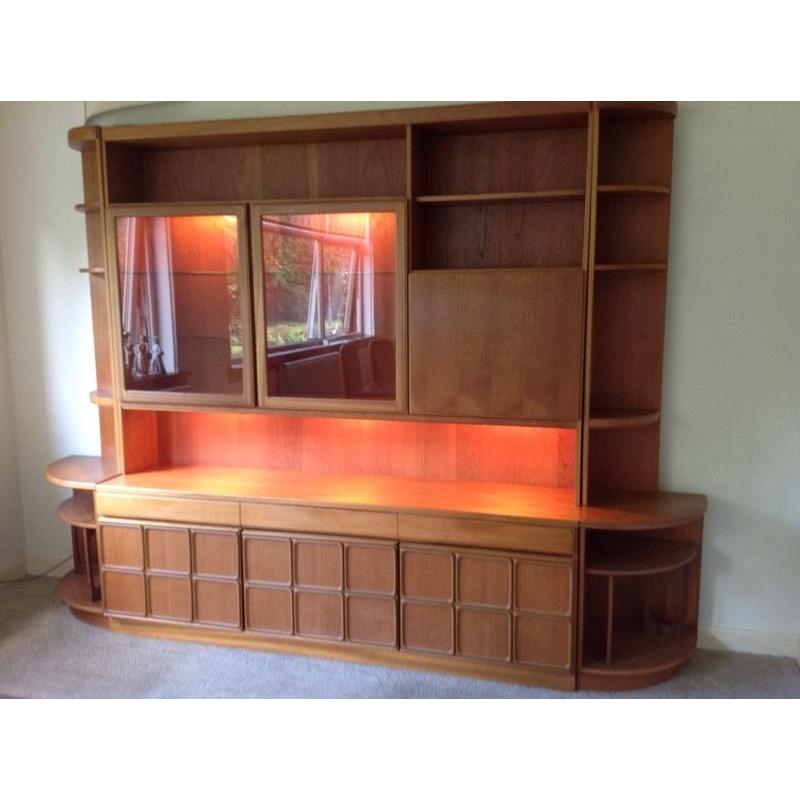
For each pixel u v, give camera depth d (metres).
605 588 3.12
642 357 2.98
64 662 3.11
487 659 2.92
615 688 2.84
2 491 3.82
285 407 3.10
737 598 3.08
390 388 2.98
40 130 3.56
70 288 3.66
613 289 2.96
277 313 3.06
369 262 2.93
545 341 2.79
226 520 3.12
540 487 3.15
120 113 3.45
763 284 2.87
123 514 3.24
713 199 2.86
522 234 3.02
